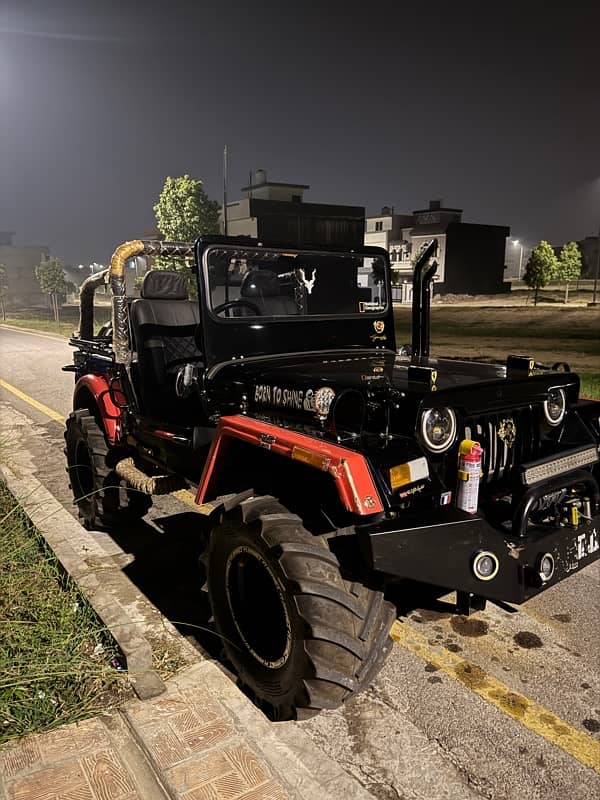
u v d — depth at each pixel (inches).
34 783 88.7
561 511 112.0
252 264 141.3
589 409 129.4
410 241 2063.2
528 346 821.9
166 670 117.8
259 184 1601.9
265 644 107.3
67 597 134.5
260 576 107.4
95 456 173.5
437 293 1993.1
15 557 153.3
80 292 196.4
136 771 91.7
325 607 94.7
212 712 104.3
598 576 157.8
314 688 96.1
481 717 107.4
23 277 2755.9
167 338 165.0
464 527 96.7
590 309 1455.5
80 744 96.6
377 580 102.3
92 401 194.1
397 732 104.0
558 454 113.6
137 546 175.3
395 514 95.6
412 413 99.4
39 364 577.9
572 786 92.9
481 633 132.7
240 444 122.6
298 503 106.1
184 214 724.7
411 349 162.9
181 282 175.3
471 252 2014.0
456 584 96.8
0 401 399.5
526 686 115.6
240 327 138.1
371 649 98.5
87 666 113.3
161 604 143.7
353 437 102.3
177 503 211.0
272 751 97.3
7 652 115.1
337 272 155.2
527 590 104.6
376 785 93.4
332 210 1583.4
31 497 204.7
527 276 1673.2
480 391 107.3
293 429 110.2
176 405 159.9
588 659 123.6
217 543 113.9
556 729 104.5
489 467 112.3
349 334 157.2
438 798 91.0
